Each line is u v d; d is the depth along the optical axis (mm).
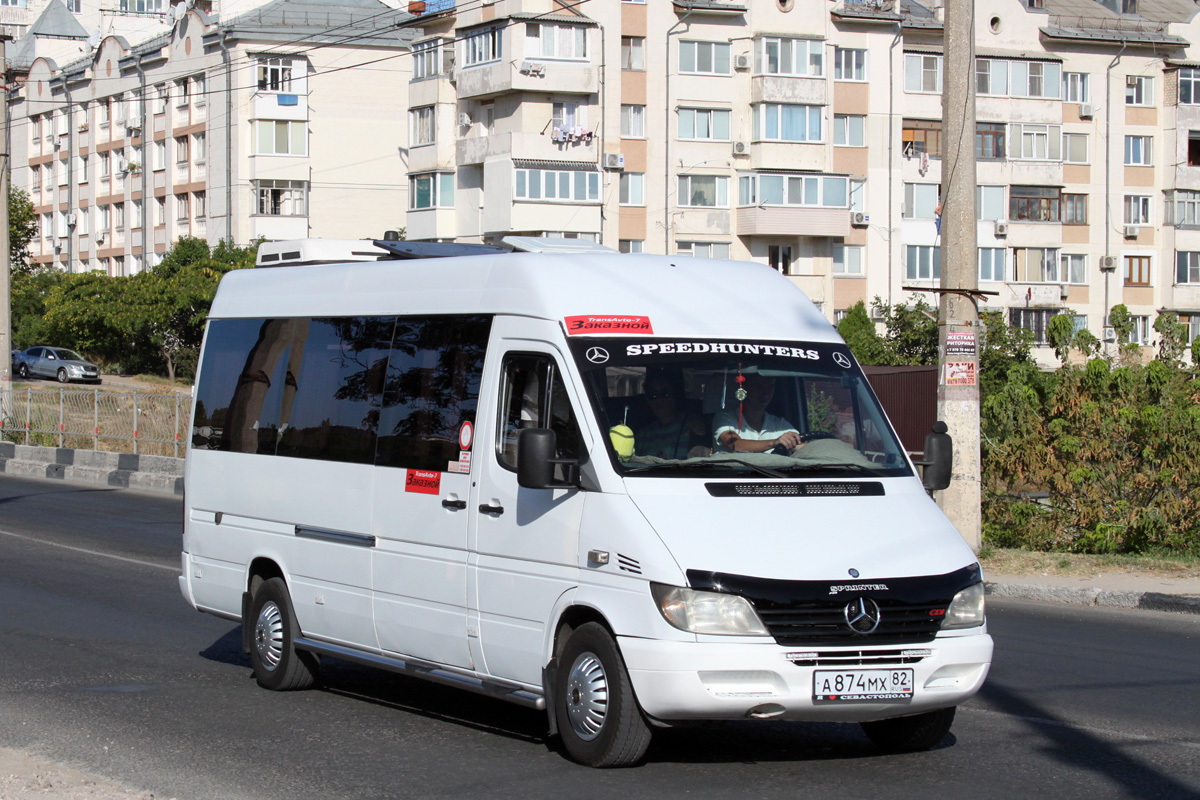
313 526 9117
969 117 15828
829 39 60031
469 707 9016
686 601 6523
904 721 7602
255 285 10336
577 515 7125
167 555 16875
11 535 18641
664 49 57781
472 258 8367
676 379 7500
